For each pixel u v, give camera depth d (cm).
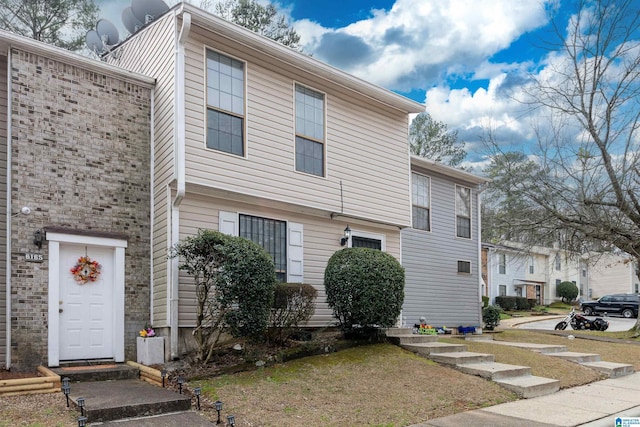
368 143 1315
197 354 907
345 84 1246
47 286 865
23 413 611
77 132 940
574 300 4547
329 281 1066
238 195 1035
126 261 966
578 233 1747
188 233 963
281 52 1094
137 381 823
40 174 888
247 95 1061
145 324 970
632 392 902
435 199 1730
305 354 965
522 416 711
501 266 3962
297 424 636
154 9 1157
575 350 1359
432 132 3353
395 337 1123
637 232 1689
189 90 965
